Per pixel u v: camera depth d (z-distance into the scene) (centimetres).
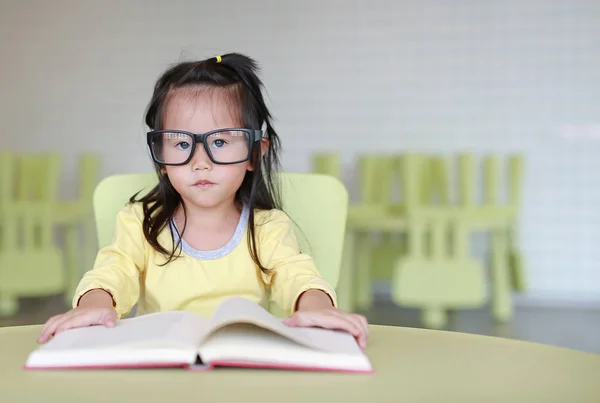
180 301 126
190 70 125
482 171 522
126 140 553
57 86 557
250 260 128
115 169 552
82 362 71
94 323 84
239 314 73
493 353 81
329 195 142
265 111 132
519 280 450
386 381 68
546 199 516
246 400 61
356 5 536
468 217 396
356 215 409
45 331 84
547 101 517
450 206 434
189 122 122
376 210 416
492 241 434
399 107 533
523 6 519
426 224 396
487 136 523
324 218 142
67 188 553
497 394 65
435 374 71
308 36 541
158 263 127
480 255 509
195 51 549
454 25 527
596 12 511
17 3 557
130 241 125
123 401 61
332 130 540
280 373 71
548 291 512
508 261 456
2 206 433
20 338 89
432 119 530
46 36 557
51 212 441
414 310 461
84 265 467
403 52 532
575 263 512
